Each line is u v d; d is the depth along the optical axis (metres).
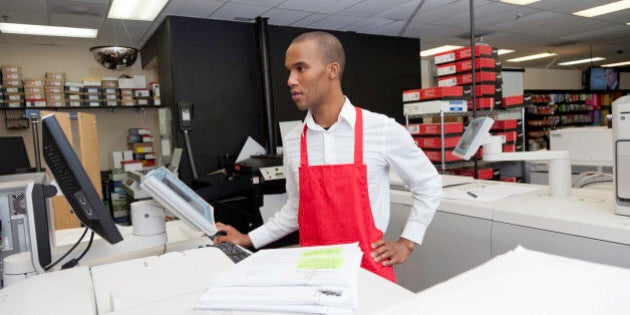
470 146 1.75
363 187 1.09
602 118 10.35
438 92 3.27
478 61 3.33
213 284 0.65
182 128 4.33
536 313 0.30
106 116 5.78
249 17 4.58
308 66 1.04
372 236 1.10
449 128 3.32
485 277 0.37
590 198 1.59
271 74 4.87
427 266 1.81
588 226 1.24
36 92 4.84
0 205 1.09
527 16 5.21
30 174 1.46
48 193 0.96
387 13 4.70
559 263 0.39
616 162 1.29
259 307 0.58
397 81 6.00
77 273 0.76
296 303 0.57
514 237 1.45
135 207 1.10
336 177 1.09
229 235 1.18
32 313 0.59
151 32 5.04
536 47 7.55
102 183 5.64
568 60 9.39
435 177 1.19
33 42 5.32
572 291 0.33
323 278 0.61
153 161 5.52
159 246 1.13
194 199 1.05
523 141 3.91
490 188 1.91
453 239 1.68
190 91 4.48
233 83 4.74
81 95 5.02
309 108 1.11
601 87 9.51
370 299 0.60
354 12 4.60
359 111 1.14
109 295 0.66
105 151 5.80
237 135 4.79
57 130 0.76
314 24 5.05
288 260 0.72
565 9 4.97
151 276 0.73
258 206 2.20
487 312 0.31
